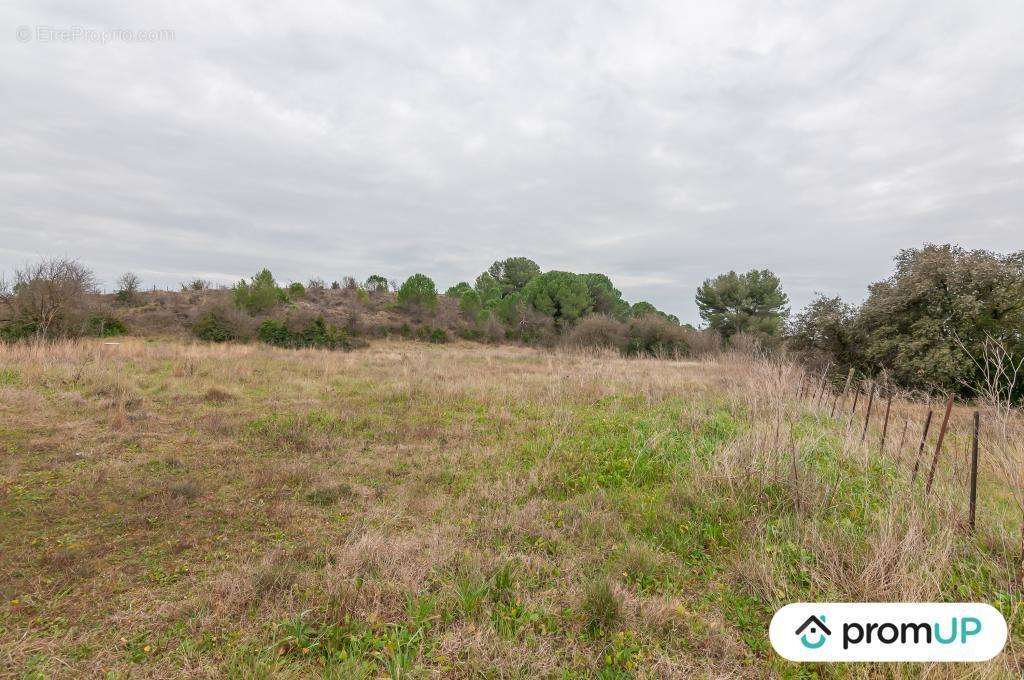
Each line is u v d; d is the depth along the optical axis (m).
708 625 3.03
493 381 12.39
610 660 2.68
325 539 4.07
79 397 8.54
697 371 15.99
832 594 3.19
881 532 3.59
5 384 9.11
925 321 13.19
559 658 2.74
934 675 2.50
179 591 3.25
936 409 10.03
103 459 5.79
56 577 3.37
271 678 2.44
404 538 4.07
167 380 10.83
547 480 5.62
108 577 3.40
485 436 7.51
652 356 28.80
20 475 5.18
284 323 23.66
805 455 5.61
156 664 2.56
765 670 2.66
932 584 3.20
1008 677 2.46
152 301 29.52
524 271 55.00
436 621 2.97
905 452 5.68
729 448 5.79
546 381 12.63
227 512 4.57
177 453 6.20
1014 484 4.11
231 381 11.44
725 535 4.20
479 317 35.31
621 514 4.80
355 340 24.94
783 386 8.46
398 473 5.89
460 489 5.40
